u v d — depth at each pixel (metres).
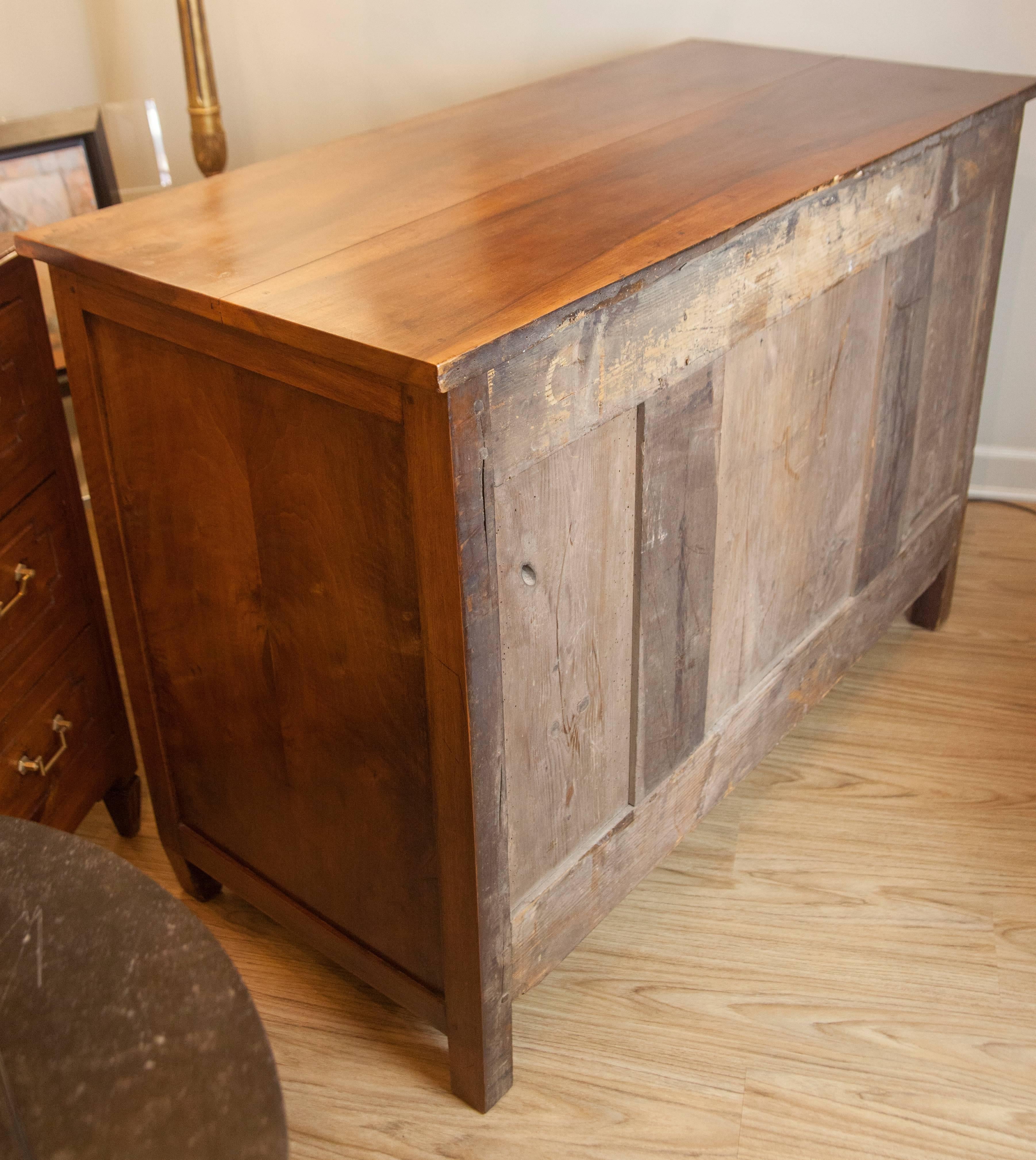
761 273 1.17
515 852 1.14
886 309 1.45
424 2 2.21
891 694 1.87
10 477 1.29
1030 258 2.12
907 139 1.33
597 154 1.33
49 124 2.15
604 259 1.00
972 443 1.87
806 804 1.66
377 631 1.04
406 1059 1.33
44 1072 0.57
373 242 1.08
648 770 1.32
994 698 1.86
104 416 1.18
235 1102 0.56
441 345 0.85
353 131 2.39
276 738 1.24
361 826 1.20
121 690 1.56
